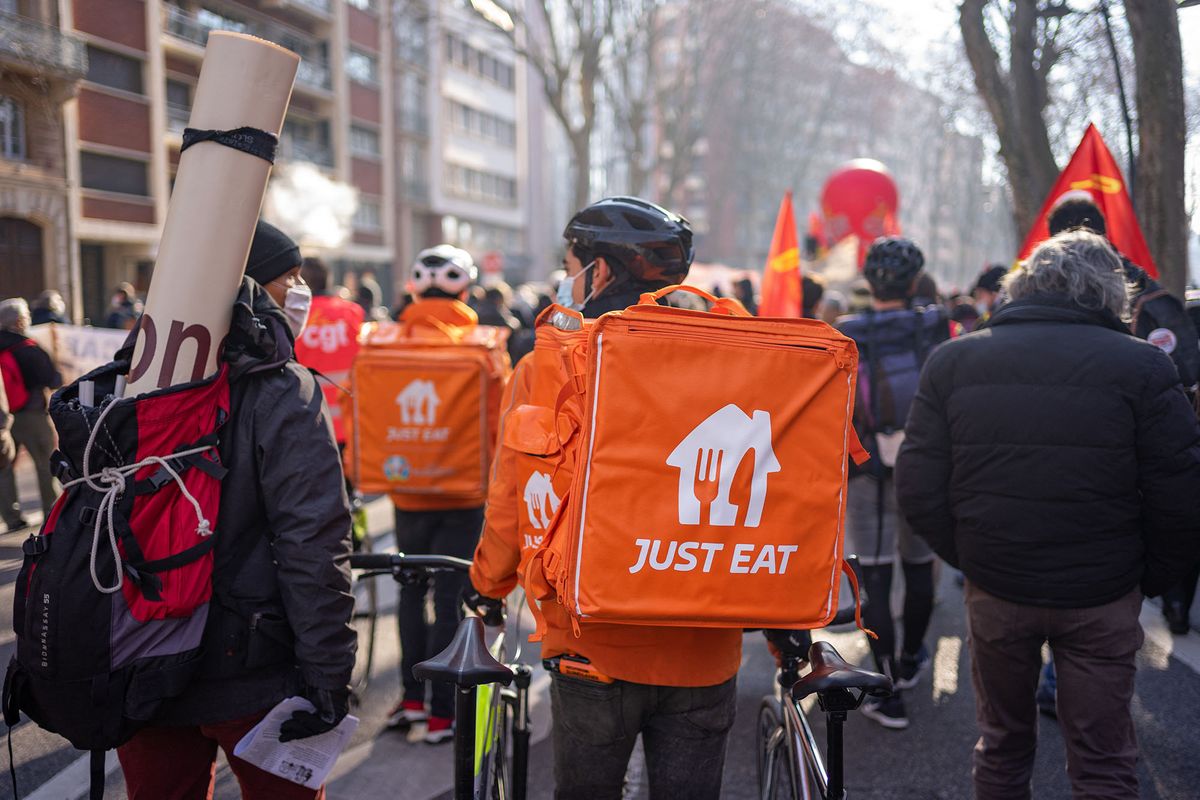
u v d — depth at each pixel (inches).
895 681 156.1
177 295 76.6
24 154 483.2
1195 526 95.7
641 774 132.0
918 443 107.9
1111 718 98.7
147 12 641.6
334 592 80.1
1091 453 96.9
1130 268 156.1
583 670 81.4
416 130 1624.0
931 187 2469.2
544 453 78.6
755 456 72.4
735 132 2074.3
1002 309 106.5
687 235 93.9
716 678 82.6
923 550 163.2
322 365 182.7
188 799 85.0
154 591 73.7
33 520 128.8
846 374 74.4
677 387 71.6
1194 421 96.0
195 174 77.0
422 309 160.4
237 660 79.3
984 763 107.7
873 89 2164.1
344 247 1348.4
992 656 104.3
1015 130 327.3
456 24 1738.4
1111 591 98.0
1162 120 221.1
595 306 93.0
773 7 1684.3
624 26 1051.9
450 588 153.8
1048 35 338.3
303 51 1232.8
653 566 71.8
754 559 72.7
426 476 151.3
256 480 79.7
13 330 251.6
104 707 73.8
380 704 168.1
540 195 2269.9
